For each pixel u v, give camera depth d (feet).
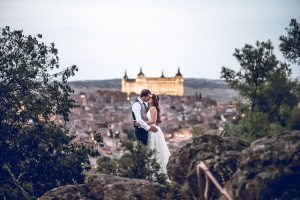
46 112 66.54
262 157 19.36
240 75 63.67
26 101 64.23
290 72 62.44
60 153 64.59
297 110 59.11
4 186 53.62
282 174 18.58
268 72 62.44
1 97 64.80
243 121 54.29
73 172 62.44
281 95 61.52
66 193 23.17
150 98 37.68
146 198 22.58
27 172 60.85
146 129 36.78
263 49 62.80
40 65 67.15
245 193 18.97
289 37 57.52
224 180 20.71
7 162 60.49
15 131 63.26
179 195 22.47
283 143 19.42
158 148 37.29
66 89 69.46
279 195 18.49
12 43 66.33
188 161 23.61
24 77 65.82
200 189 16.10
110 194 22.88
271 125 53.42
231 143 24.03
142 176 32.53
